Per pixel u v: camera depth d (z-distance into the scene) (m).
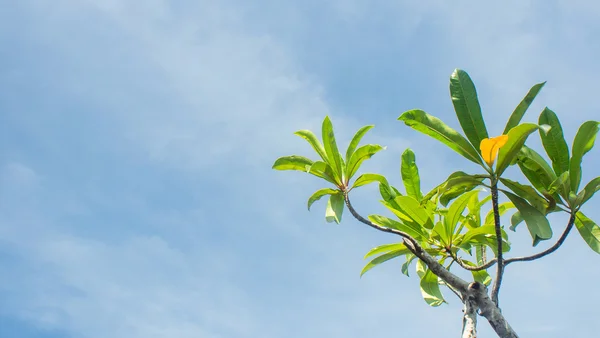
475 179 4.16
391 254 4.94
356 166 4.70
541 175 4.32
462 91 4.25
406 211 4.65
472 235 4.77
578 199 4.12
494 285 4.16
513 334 3.98
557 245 4.15
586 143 4.23
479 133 4.17
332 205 4.65
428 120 4.20
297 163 4.75
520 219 4.23
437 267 4.30
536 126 3.77
